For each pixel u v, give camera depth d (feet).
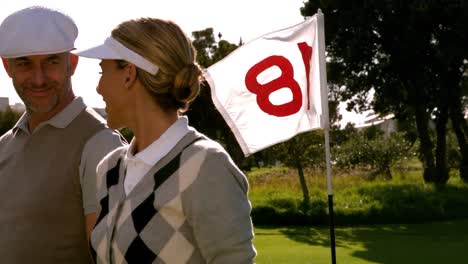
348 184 86.74
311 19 24.34
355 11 95.96
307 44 24.30
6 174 9.93
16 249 9.54
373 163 104.01
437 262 39.99
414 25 93.56
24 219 9.61
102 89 7.62
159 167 7.18
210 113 89.10
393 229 59.52
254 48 23.97
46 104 9.65
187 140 7.30
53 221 9.62
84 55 7.34
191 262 7.06
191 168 7.04
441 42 92.22
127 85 7.47
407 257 41.88
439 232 56.49
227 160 7.12
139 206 7.12
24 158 9.87
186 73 7.39
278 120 24.00
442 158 99.45
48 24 9.46
